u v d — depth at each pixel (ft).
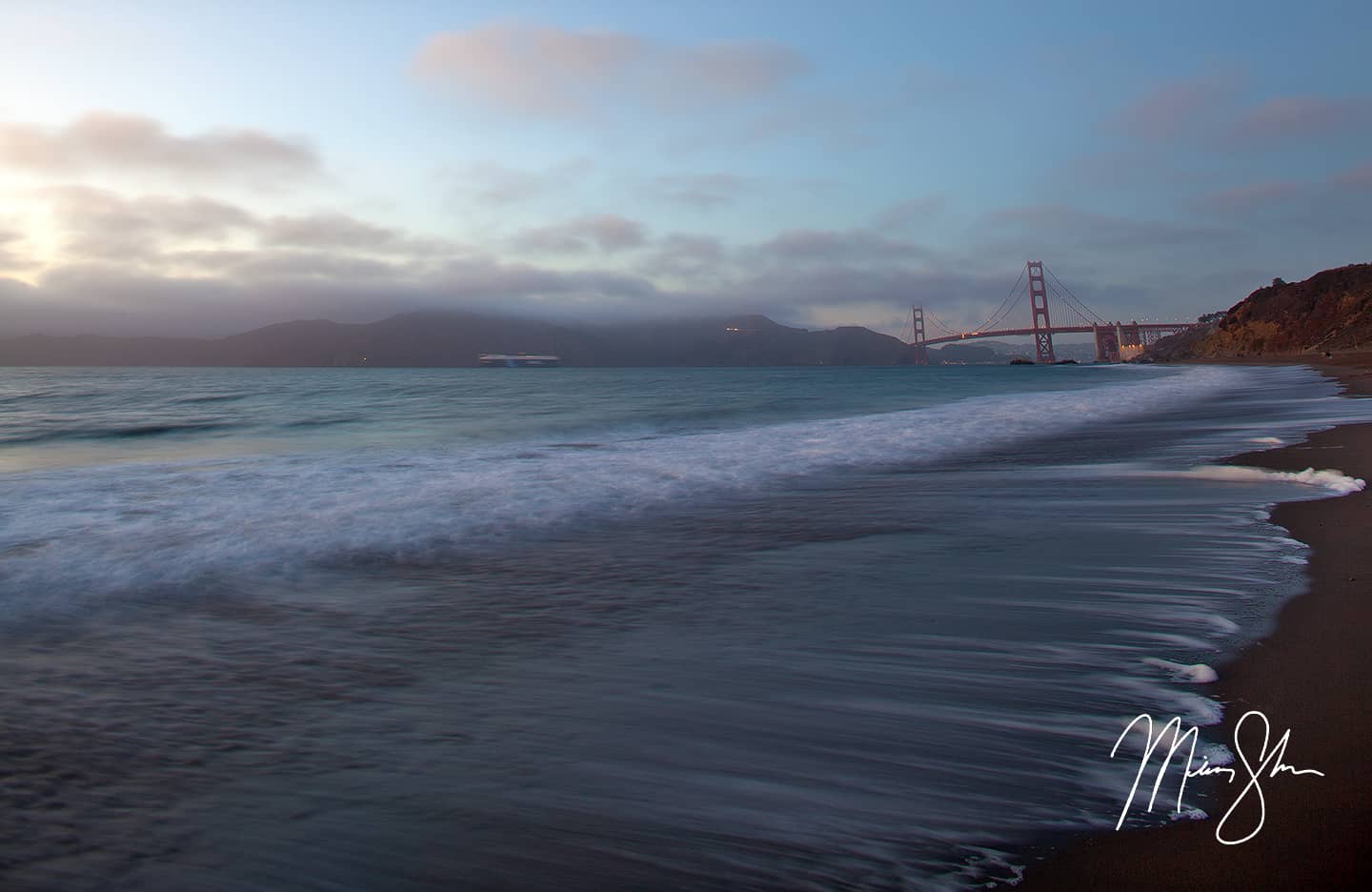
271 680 8.84
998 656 9.34
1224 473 23.16
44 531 16.55
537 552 15.23
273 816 6.03
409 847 5.59
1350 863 5.16
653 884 5.13
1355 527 15.40
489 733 7.45
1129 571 13.10
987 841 5.59
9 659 9.50
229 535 16.33
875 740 7.19
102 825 5.93
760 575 13.46
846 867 5.30
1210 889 4.96
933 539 16.02
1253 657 8.96
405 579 13.26
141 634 10.50
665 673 8.96
